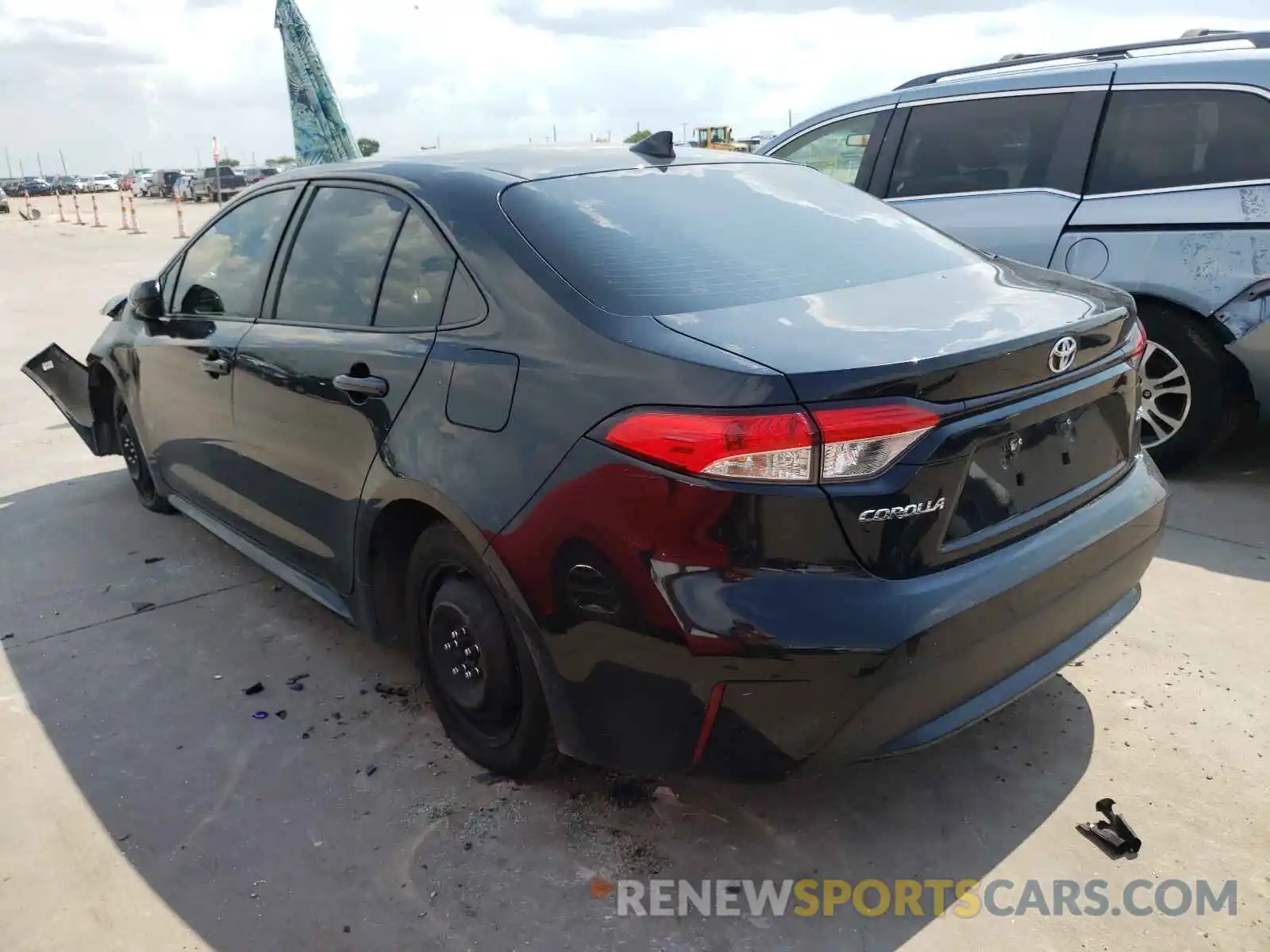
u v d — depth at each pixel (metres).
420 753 2.89
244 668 3.41
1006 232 5.01
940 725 2.21
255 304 3.54
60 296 13.58
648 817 2.58
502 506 2.35
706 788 2.69
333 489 3.03
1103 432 2.56
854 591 2.02
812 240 2.83
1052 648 2.45
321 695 3.22
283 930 2.25
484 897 2.33
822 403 1.98
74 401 5.36
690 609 2.04
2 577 4.22
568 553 2.22
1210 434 4.64
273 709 3.15
